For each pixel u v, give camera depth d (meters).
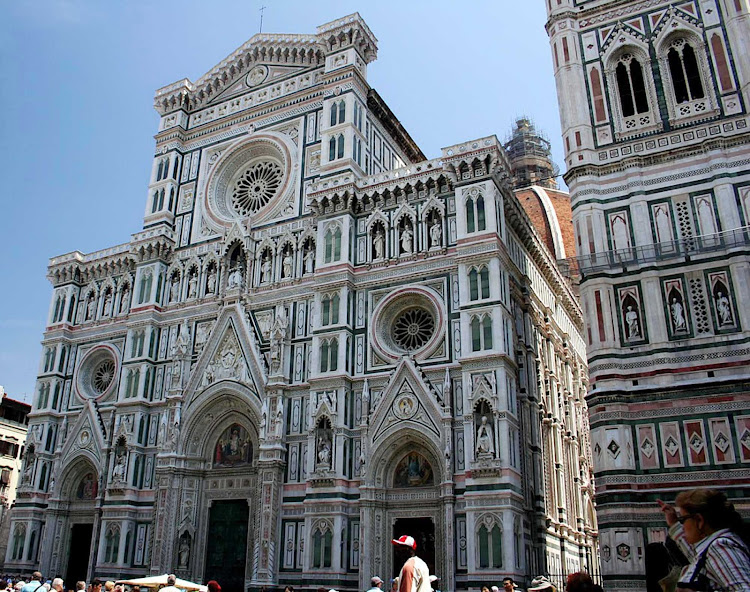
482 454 42.09
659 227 41.94
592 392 39.81
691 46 45.34
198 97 68.62
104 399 60.75
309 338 52.00
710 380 37.47
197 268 60.34
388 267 50.81
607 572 36.31
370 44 61.44
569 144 45.81
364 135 58.75
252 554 48.25
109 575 52.22
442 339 46.88
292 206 57.78
